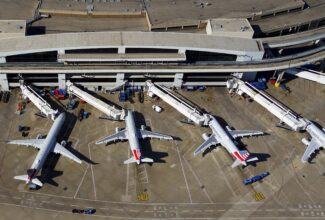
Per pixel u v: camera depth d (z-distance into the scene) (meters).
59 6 125.69
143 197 97.00
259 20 132.75
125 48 112.69
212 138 108.75
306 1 143.50
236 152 102.75
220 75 124.06
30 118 110.94
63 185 97.25
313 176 106.50
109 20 125.69
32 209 92.25
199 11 131.12
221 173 104.00
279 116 117.00
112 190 97.62
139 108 117.88
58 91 117.38
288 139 114.94
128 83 121.44
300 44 140.38
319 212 99.06
